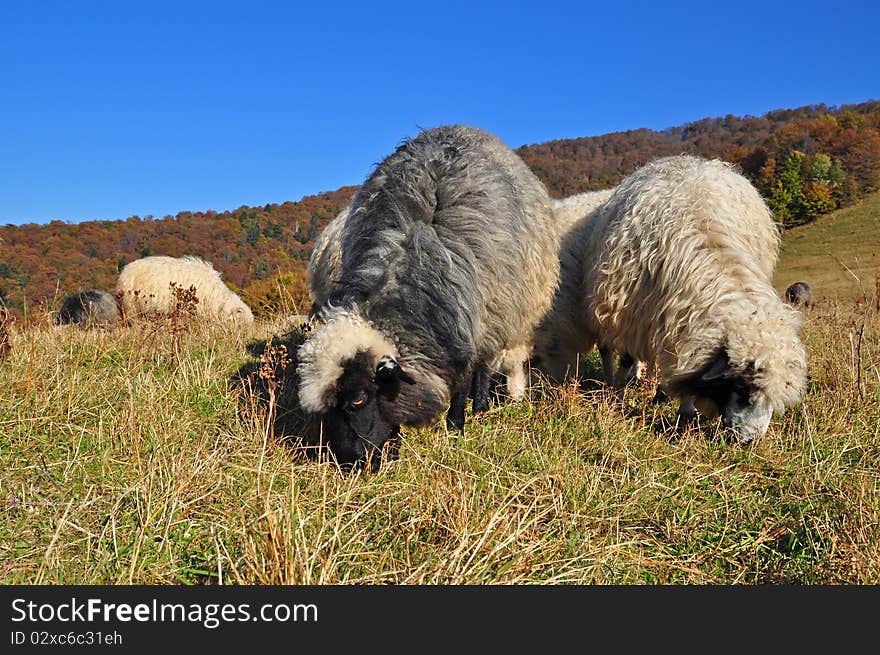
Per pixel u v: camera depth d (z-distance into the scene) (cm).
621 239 607
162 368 600
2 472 385
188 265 1314
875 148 7875
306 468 414
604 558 334
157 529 329
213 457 398
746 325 489
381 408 436
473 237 484
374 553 321
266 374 473
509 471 426
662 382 561
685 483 429
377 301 443
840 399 549
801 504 400
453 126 588
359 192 558
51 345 600
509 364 638
